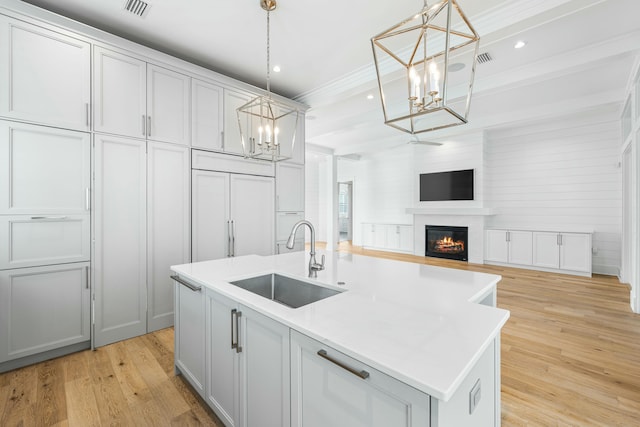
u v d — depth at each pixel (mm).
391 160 7891
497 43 2846
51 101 2232
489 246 5719
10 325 2090
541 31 2660
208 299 1620
